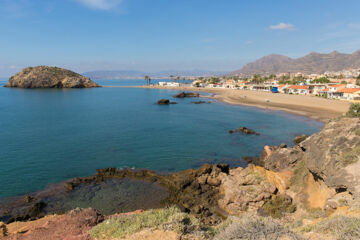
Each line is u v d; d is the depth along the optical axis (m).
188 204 23.38
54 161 35.06
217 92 176.00
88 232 10.67
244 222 10.29
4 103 109.25
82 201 24.00
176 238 9.41
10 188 26.62
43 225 12.07
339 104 87.00
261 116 74.75
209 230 11.03
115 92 185.62
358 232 8.10
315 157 19.58
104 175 30.16
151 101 124.00
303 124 61.94
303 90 132.12
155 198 24.64
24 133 52.09
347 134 19.06
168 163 34.56
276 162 26.67
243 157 37.06
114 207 22.91
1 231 11.56
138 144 44.06
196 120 69.25
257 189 21.94
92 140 46.66
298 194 20.22
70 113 82.00
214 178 26.73
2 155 37.31
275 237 8.88
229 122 65.88
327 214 13.83
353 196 12.98
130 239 9.51
